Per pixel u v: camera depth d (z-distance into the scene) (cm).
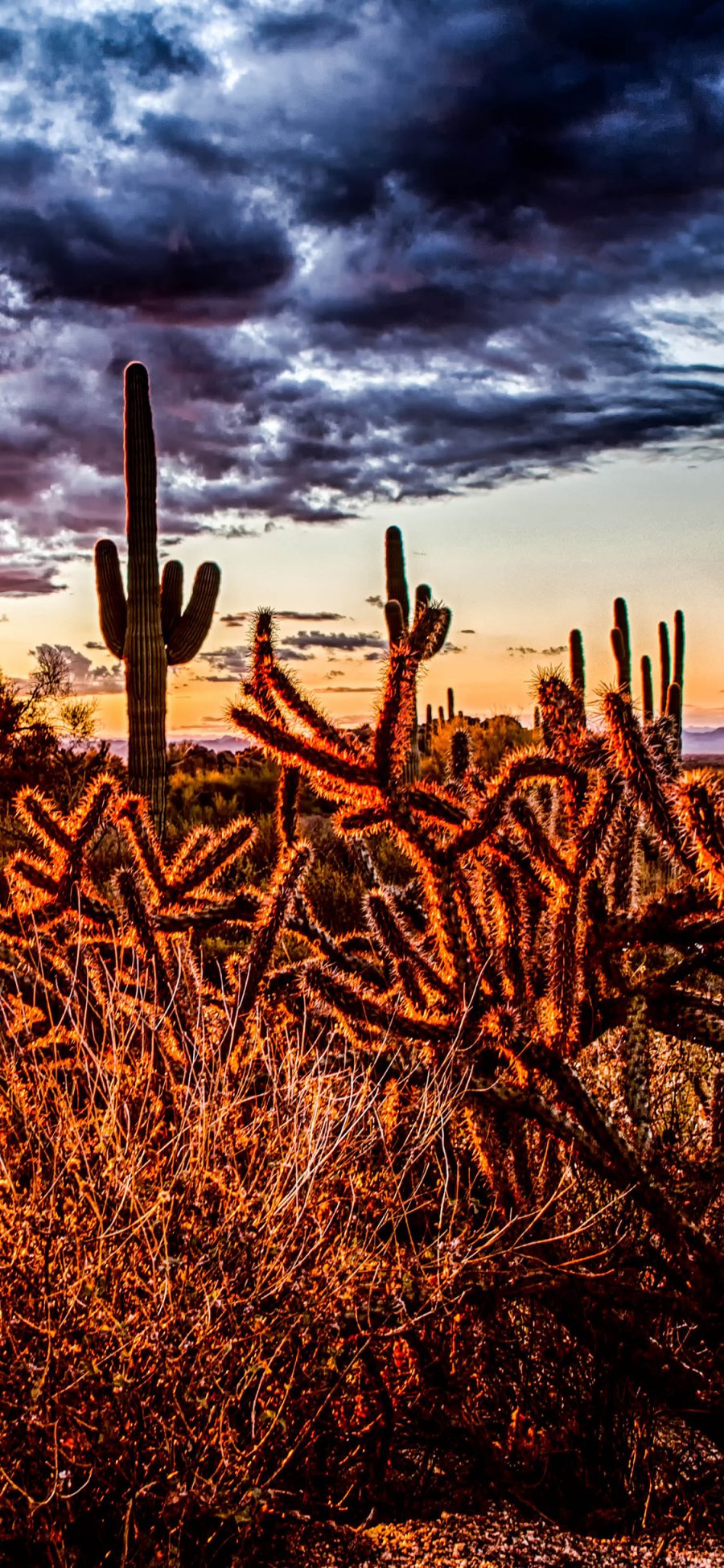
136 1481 220
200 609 1382
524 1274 264
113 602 1372
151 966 351
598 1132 279
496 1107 286
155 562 1323
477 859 320
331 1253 259
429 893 311
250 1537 222
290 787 364
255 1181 261
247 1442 234
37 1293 235
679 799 278
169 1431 223
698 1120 328
